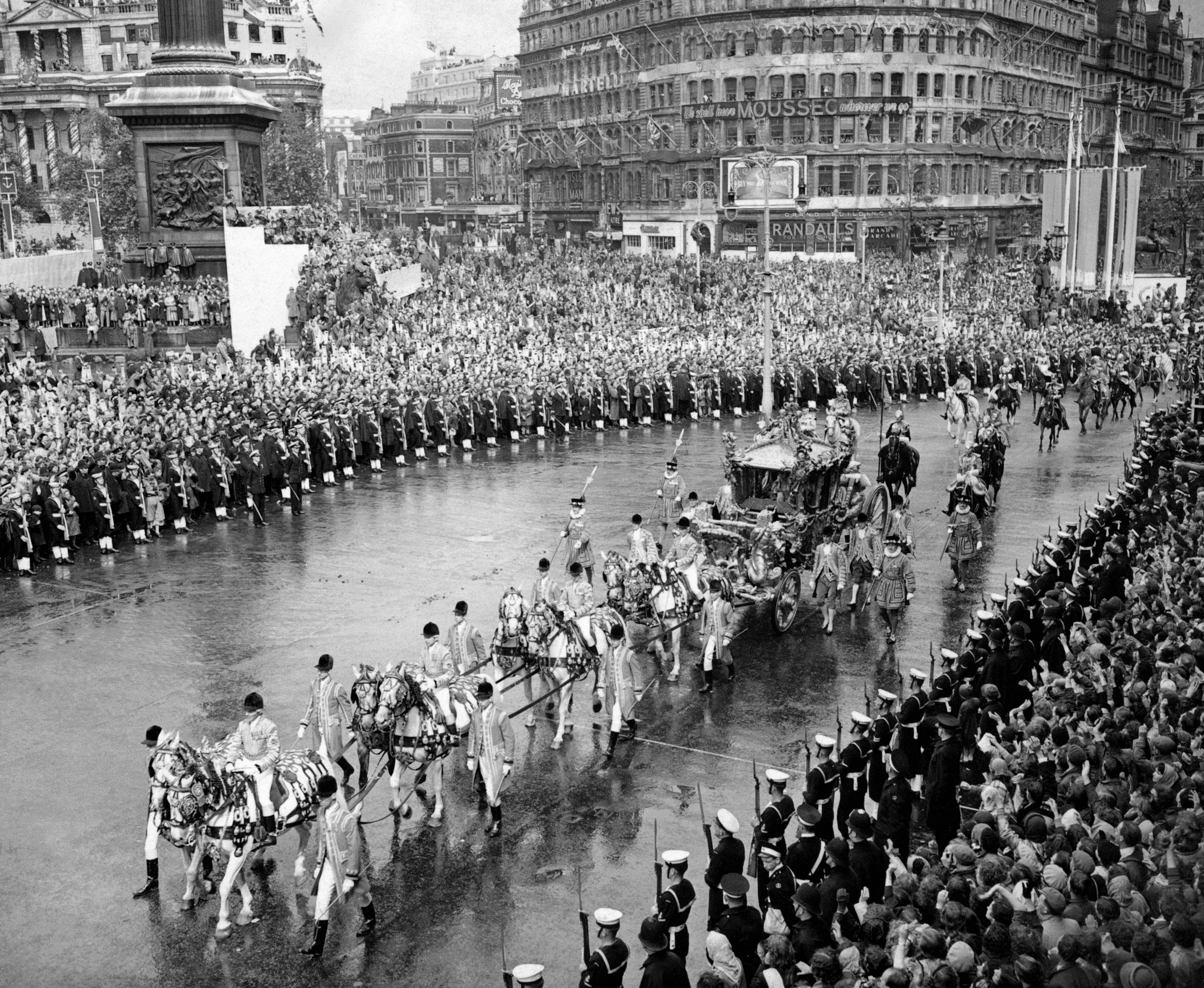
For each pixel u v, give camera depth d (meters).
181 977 14.16
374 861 16.73
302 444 39.97
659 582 23.16
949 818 16.11
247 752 16.11
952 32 126.12
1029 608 22.98
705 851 16.83
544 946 14.63
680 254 119.00
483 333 62.97
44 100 143.00
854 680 23.42
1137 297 89.12
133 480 34.12
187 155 66.38
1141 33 171.62
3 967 14.37
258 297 59.72
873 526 28.22
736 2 126.75
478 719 17.34
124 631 26.45
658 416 54.88
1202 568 20.84
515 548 32.84
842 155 122.50
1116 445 48.75
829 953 10.55
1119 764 14.18
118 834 17.62
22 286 72.94
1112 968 10.40
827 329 68.19
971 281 93.75
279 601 28.38
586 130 149.62
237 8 157.75
